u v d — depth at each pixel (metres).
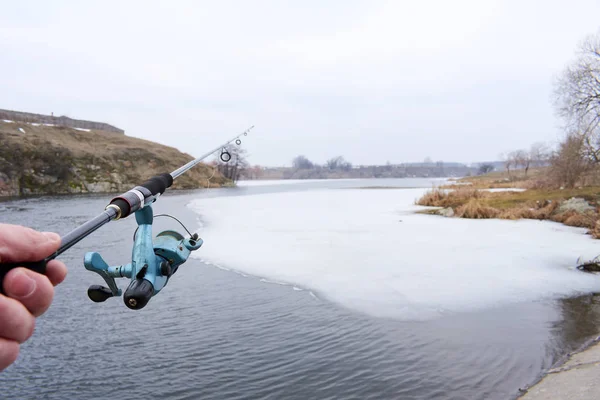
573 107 29.25
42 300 0.71
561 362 5.54
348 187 55.62
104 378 5.21
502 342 6.18
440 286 8.77
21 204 28.25
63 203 29.23
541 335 6.43
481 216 19.47
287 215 20.41
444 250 12.05
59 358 5.70
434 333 6.50
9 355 0.66
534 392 4.76
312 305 7.70
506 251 11.97
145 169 52.91
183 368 5.45
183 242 1.98
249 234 14.67
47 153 44.31
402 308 7.55
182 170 2.15
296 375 5.27
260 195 36.69
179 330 6.60
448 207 22.86
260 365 5.53
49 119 61.78
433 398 4.76
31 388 5.00
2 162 41.03
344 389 4.97
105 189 46.56
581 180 29.94
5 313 0.66
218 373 5.33
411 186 58.62
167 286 8.80
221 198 32.72
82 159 47.53
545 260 10.95
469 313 7.32
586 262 10.52
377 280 9.17
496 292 8.39
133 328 6.68
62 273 0.82
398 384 5.04
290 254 11.53
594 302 7.85
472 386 4.99
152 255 1.71
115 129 74.88
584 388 4.60
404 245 12.76
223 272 9.85
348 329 6.64
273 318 7.09
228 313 7.30
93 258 1.62
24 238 0.75
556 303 7.83
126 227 17.06
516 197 25.17
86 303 7.73
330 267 10.22
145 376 5.27
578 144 28.98
